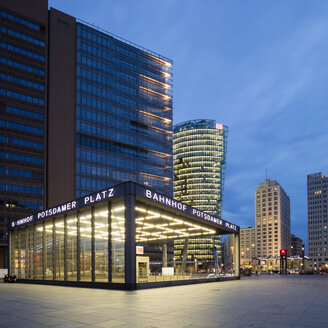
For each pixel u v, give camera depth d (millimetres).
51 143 100938
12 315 15227
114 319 13711
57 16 109000
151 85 135000
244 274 78062
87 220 38188
